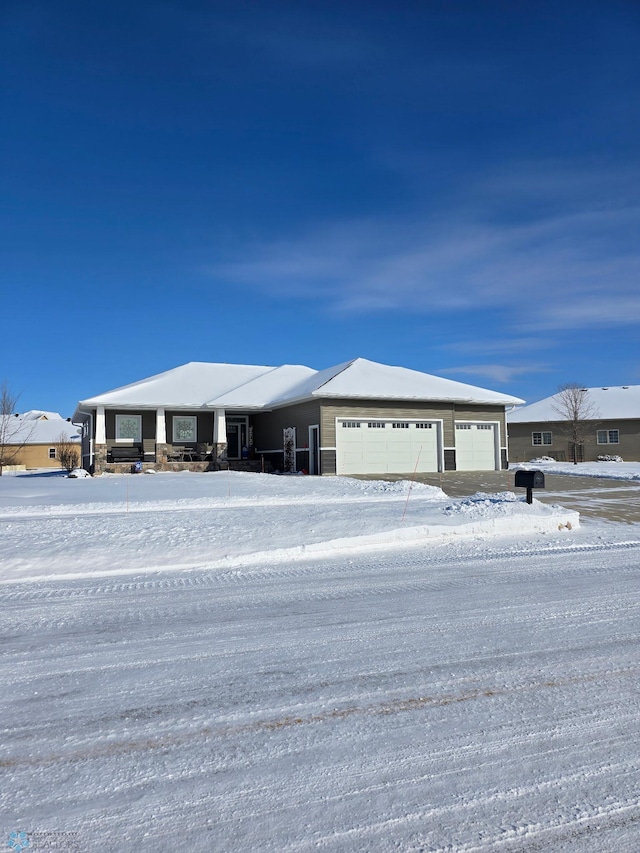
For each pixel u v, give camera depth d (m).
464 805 2.89
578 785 3.05
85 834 2.69
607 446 40.91
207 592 6.93
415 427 26.25
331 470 24.50
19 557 8.33
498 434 28.19
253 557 8.68
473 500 13.55
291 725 3.69
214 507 13.62
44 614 6.06
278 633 5.41
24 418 60.69
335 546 9.38
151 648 5.05
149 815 2.82
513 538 10.57
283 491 16.53
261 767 3.22
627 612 5.97
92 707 3.95
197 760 3.30
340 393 24.48
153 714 3.85
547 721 3.71
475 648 4.97
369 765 3.24
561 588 6.97
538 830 2.71
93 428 28.47
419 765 3.23
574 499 16.08
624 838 2.67
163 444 27.02
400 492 16.02
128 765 3.25
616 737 3.52
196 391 29.81
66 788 3.04
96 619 5.89
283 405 27.50
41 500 14.58
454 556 9.02
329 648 5.01
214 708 3.92
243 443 31.45
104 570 7.97
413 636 5.29
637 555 8.99
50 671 4.56
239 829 2.73
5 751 3.41
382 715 3.80
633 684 4.25
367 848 2.61
